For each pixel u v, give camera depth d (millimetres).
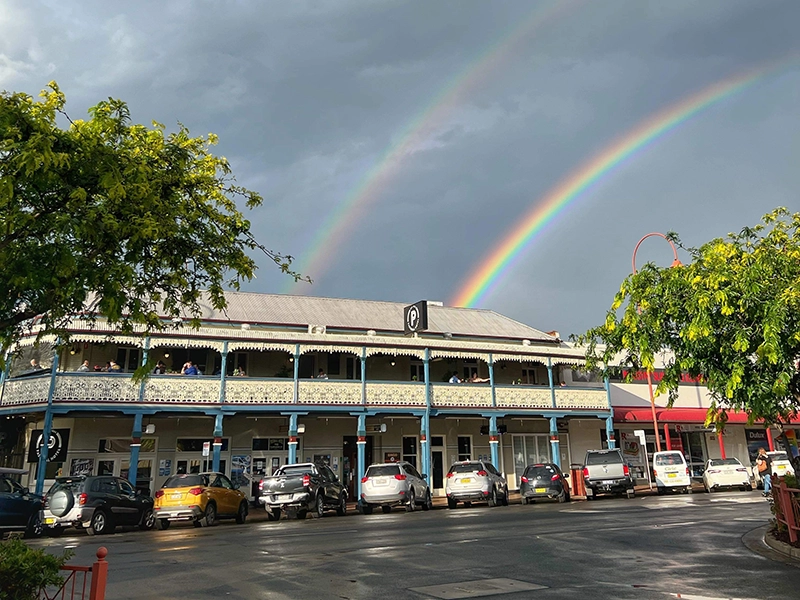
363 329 29812
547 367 31688
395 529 15227
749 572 9055
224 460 27281
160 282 8562
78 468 25156
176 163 8609
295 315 29703
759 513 16938
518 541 12453
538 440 33562
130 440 26109
